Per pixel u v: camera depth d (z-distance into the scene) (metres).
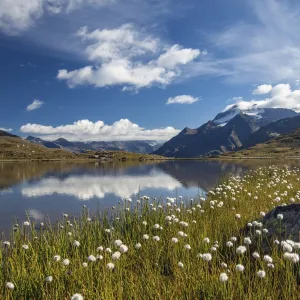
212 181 37.66
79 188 32.25
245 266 8.33
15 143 137.38
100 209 20.91
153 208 14.41
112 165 77.12
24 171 54.84
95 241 10.81
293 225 9.12
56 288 7.43
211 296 6.95
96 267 8.29
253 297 6.53
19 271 8.27
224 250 9.58
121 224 13.72
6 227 16.38
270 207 15.09
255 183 26.00
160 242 10.58
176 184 35.12
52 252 9.82
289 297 6.57
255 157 122.75
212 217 13.70
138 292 7.32
